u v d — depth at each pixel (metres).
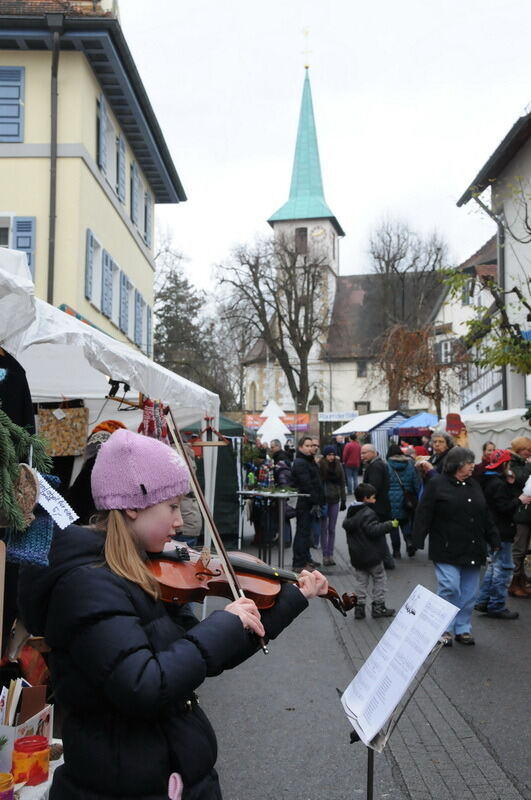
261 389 73.50
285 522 15.95
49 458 3.04
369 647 8.04
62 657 2.15
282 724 5.69
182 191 28.23
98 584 2.12
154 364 7.35
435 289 55.47
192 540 8.30
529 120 18.94
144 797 2.09
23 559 2.33
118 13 19.47
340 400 73.81
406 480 14.08
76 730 2.14
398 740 5.35
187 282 44.72
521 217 20.58
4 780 3.13
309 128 78.19
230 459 14.80
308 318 52.66
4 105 17.73
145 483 2.26
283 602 2.63
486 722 5.68
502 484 9.12
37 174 17.66
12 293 4.12
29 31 17.33
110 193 20.52
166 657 2.08
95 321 19.09
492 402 29.06
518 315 20.72
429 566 13.23
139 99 20.95
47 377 7.75
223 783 4.66
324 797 4.46
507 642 8.02
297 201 77.19
